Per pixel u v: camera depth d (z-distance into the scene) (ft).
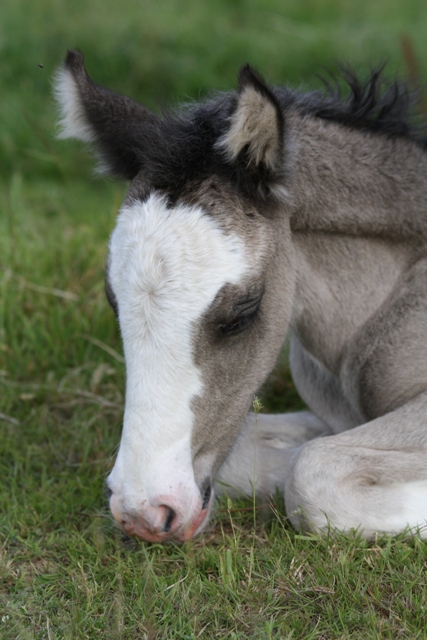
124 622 13.60
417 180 17.28
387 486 15.20
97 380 21.33
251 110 14.14
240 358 14.80
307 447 15.72
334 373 18.11
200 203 14.30
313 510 15.01
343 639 12.70
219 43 40.93
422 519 14.90
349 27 44.91
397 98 17.93
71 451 19.40
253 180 14.84
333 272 17.04
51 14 43.27
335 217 16.58
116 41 40.14
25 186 34.24
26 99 37.65
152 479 13.52
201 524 14.56
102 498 17.37
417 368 16.70
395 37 42.04
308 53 40.75
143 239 14.02
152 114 16.26
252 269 14.52
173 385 13.78
